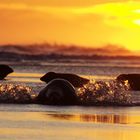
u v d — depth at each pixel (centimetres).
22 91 6366
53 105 6175
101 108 6050
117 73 16238
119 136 4662
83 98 6334
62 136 4619
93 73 15975
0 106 6016
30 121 5181
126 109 6025
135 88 8244
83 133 4747
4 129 4828
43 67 18388
